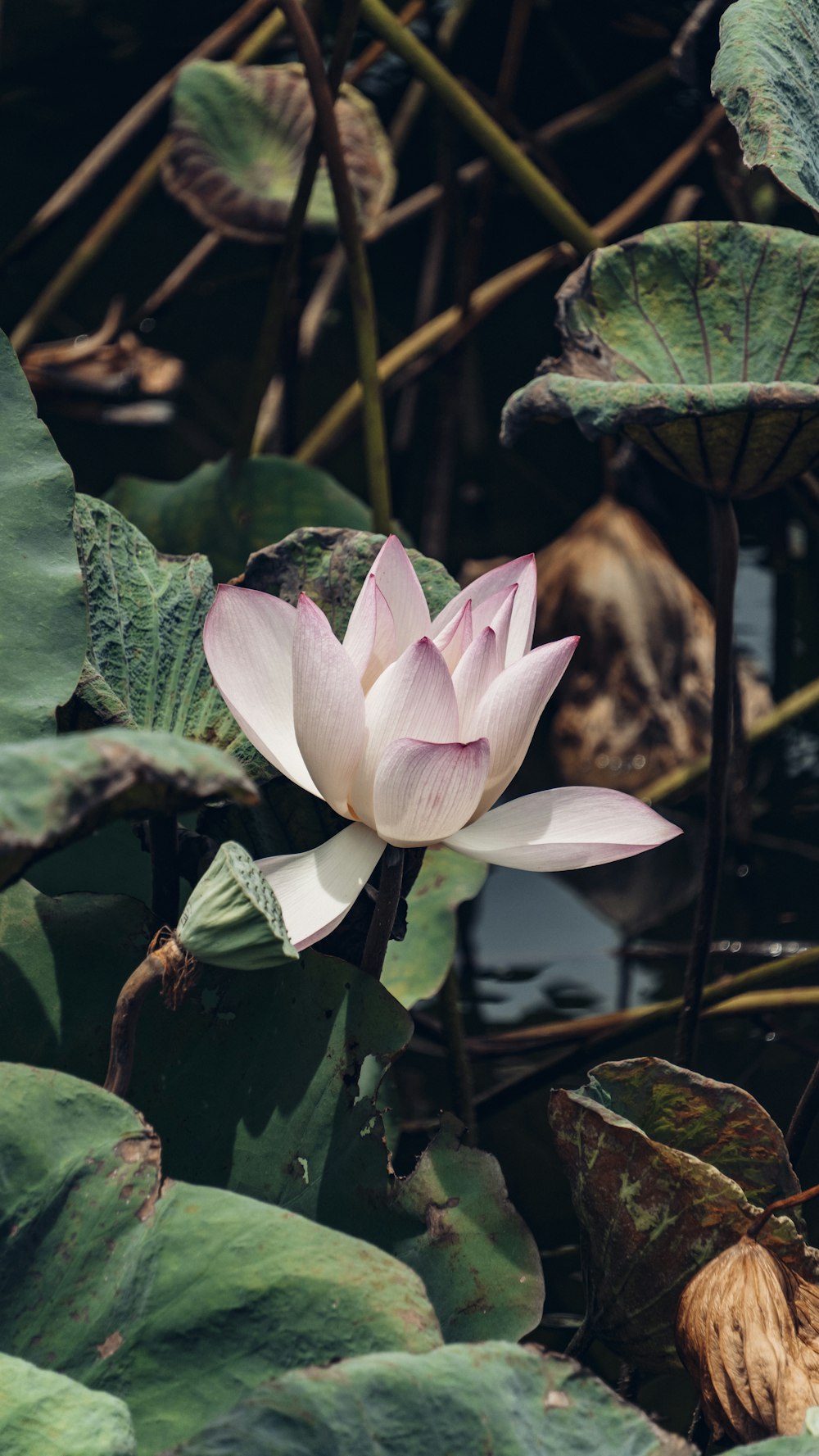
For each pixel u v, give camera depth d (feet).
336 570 5.59
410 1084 7.20
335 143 6.56
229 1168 5.06
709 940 6.00
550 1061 6.82
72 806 4.41
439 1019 7.78
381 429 6.82
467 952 8.52
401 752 4.86
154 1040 5.10
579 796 5.10
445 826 4.95
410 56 7.04
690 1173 5.03
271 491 7.08
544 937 8.68
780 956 8.36
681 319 5.94
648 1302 5.16
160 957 4.84
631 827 5.07
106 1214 4.73
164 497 7.25
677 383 5.86
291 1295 4.66
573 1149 5.14
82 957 5.13
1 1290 4.67
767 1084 7.07
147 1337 4.65
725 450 5.57
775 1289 4.96
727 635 5.82
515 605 5.18
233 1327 4.65
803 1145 5.74
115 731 4.51
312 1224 4.74
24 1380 4.47
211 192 8.70
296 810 5.48
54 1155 4.75
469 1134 6.46
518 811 5.08
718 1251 5.06
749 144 5.40
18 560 5.27
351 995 5.16
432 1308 4.68
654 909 8.97
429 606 5.61
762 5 5.67
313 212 8.67
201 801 4.78
